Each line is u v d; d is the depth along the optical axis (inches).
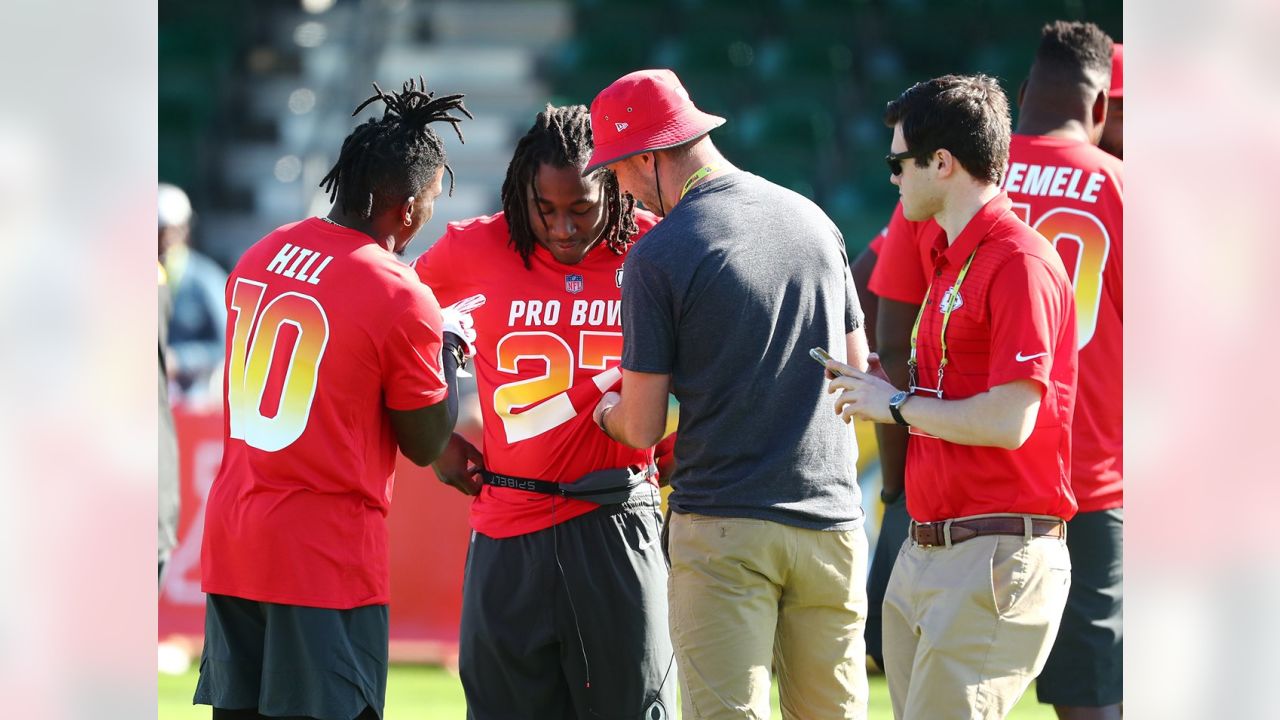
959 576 422.6
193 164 1785.2
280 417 453.1
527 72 1972.2
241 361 463.2
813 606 462.6
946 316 426.9
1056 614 425.1
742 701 444.8
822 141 1863.9
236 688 458.3
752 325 440.8
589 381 505.7
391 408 465.1
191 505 890.1
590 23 2048.5
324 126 1844.2
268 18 1989.4
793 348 447.5
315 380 451.8
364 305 452.4
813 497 450.3
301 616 447.8
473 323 518.9
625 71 1958.7
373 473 464.1
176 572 884.6
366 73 1919.3
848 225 1731.1
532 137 490.3
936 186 428.1
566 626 507.2
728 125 1889.8
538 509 506.9
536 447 506.9
